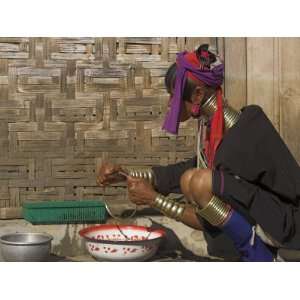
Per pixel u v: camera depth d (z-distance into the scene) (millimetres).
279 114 3752
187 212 2887
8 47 3535
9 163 3564
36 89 3564
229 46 3682
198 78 2805
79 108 3592
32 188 3590
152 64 3617
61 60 3572
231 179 2678
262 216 2656
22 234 3113
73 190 3617
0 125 3547
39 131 3576
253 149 2738
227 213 2699
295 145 3771
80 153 3607
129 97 3611
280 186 2764
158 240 3000
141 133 3629
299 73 3740
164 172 3137
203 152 2998
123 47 3602
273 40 3709
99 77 3594
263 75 3723
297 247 2684
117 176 3129
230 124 2848
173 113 2830
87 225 3451
